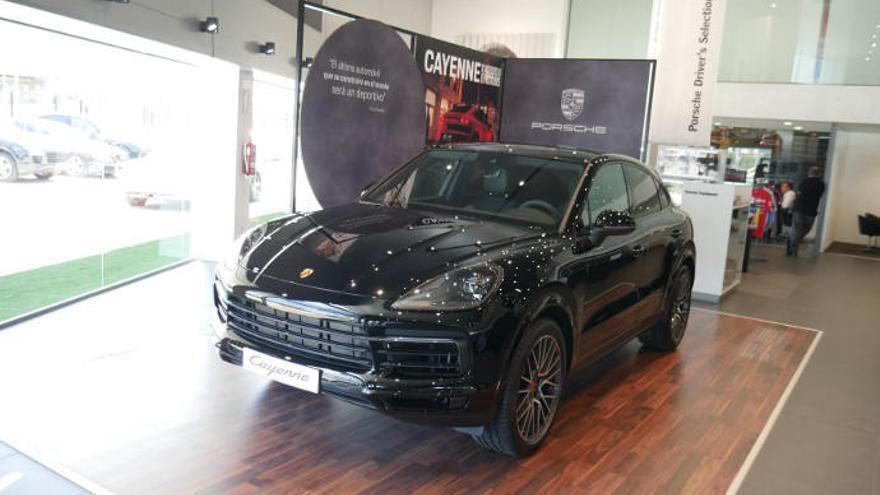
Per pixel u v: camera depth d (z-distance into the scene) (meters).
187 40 5.93
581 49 12.16
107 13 4.77
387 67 5.23
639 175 4.22
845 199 13.96
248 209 7.67
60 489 2.44
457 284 2.62
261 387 3.51
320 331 2.62
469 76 6.29
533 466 2.89
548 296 2.86
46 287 5.32
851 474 3.06
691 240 4.65
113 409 3.15
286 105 10.62
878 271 10.48
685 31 6.55
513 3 12.34
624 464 2.98
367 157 5.23
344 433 3.06
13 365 3.65
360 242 2.92
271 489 2.54
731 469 3.01
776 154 12.95
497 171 3.70
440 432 3.13
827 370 4.70
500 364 2.63
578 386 3.97
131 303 5.21
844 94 11.12
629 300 3.75
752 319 6.23
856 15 11.03
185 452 2.78
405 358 2.55
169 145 6.94
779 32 11.51
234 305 2.88
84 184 5.64
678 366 4.50
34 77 4.98
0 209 4.83
